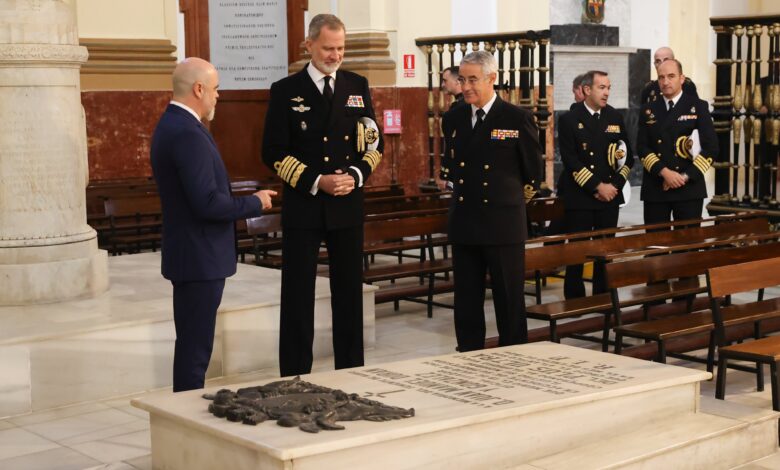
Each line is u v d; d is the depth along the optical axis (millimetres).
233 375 7090
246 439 3994
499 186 6570
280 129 6176
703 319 6617
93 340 6488
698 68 20719
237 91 15273
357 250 6352
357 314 6410
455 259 6809
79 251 7492
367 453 4062
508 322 6695
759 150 10922
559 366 5316
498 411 4402
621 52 19172
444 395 4695
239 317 7086
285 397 4523
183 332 5559
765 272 6387
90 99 13812
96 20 13945
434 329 8477
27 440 5703
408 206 10906
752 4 21172
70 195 7508
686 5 20500
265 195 5578
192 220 5457
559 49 18141
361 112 6309
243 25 15125
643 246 8102
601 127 8883
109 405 6422
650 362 5453
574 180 8852
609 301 7141
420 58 14438
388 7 14234
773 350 5812
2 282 7184
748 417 5191
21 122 7277
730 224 8781
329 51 6145
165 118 5449
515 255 6641
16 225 7320
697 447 4871
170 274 5516
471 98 6535
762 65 20453
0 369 6129
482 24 15398
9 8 7188
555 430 4645
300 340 6320
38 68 7281
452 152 6750
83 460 5352
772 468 5055
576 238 8766
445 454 4277
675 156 8992
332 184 6047
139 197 10750
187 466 4375
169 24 14914
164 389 6805
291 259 6254
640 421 5004
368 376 5082
